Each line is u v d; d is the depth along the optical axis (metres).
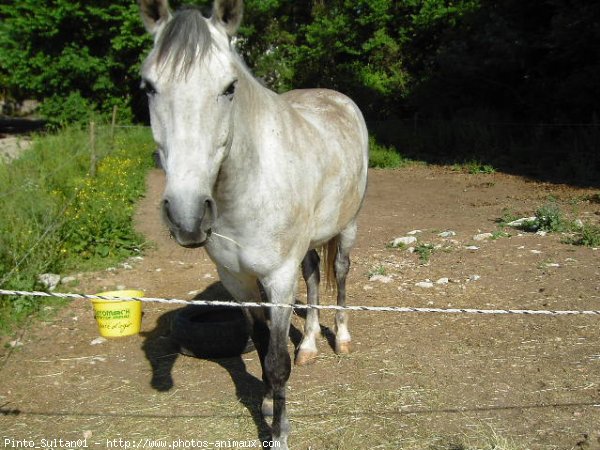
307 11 22.92
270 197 2.62
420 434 2.97
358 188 3.68
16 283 5.01
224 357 4.04
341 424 3.09
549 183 10.93
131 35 18.23
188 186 2.05
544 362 3.72
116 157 11.34
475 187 11.02
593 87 12.38
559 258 5.89
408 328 4.39
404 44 20.00
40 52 18.86
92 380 3.74
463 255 6.22
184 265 6.30
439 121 15.99
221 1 2.35
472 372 3.64
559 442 2.86
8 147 11.73
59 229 6.34
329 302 5.05
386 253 6.46
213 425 3.14
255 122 2.59
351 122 3.74
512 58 13.88
